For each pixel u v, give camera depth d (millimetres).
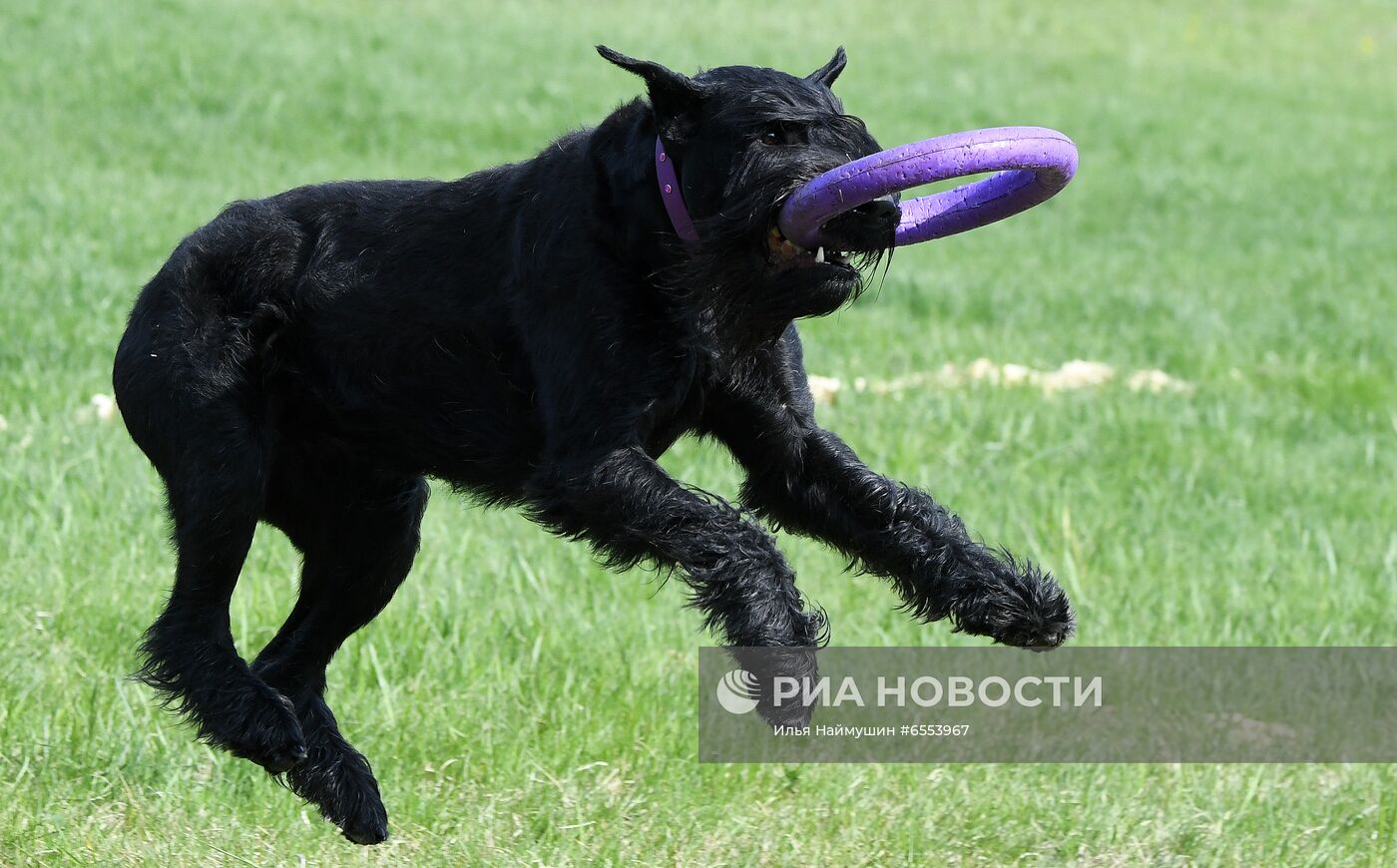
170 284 8008
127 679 8141
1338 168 39156
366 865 7906
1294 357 22062
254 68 34500
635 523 6938
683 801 8703
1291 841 8586
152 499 12750
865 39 47031
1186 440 17000
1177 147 39469
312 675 8539
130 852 7758
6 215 22125
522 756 9031
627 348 7188
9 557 11398
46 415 14719
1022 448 16078
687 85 7090
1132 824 8719
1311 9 60844
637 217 7207
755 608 6695
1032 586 7055
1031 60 47312
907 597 7309
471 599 11297
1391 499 15531
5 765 8461
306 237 8055
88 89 31297
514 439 7719
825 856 8219
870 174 6504
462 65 37625
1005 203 7652
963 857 8367
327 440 8227
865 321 21781
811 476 7516
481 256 7715
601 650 10688
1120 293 25406
